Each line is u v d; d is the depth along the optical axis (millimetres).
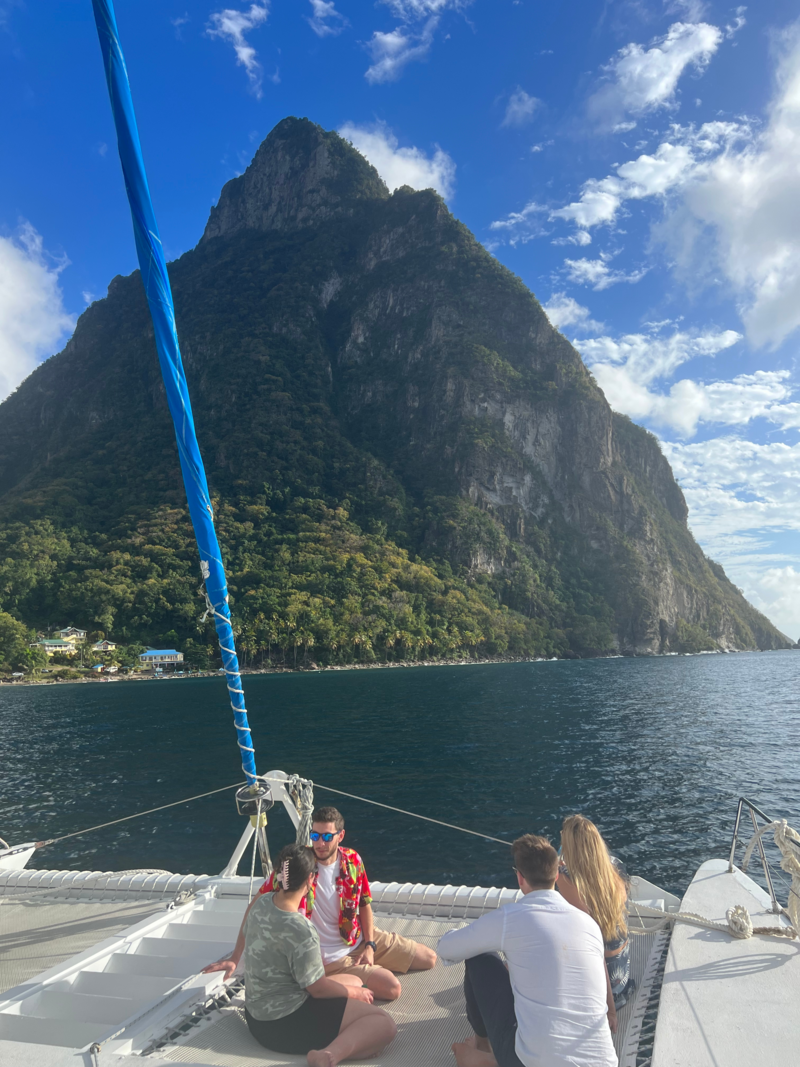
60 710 69000
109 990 4160
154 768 30547
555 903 3199
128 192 4008
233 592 166625
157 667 139500
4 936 5320
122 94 3986
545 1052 2848
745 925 4035
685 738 37875
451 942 3250
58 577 164375
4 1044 3145
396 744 36219
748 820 20156
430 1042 3670
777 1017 3166
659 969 4004
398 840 17906
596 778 26391
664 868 16422
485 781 25875
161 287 4059
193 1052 3459
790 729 41406
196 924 5043
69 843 18453
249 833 5746
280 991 3490
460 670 139875
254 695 80875
